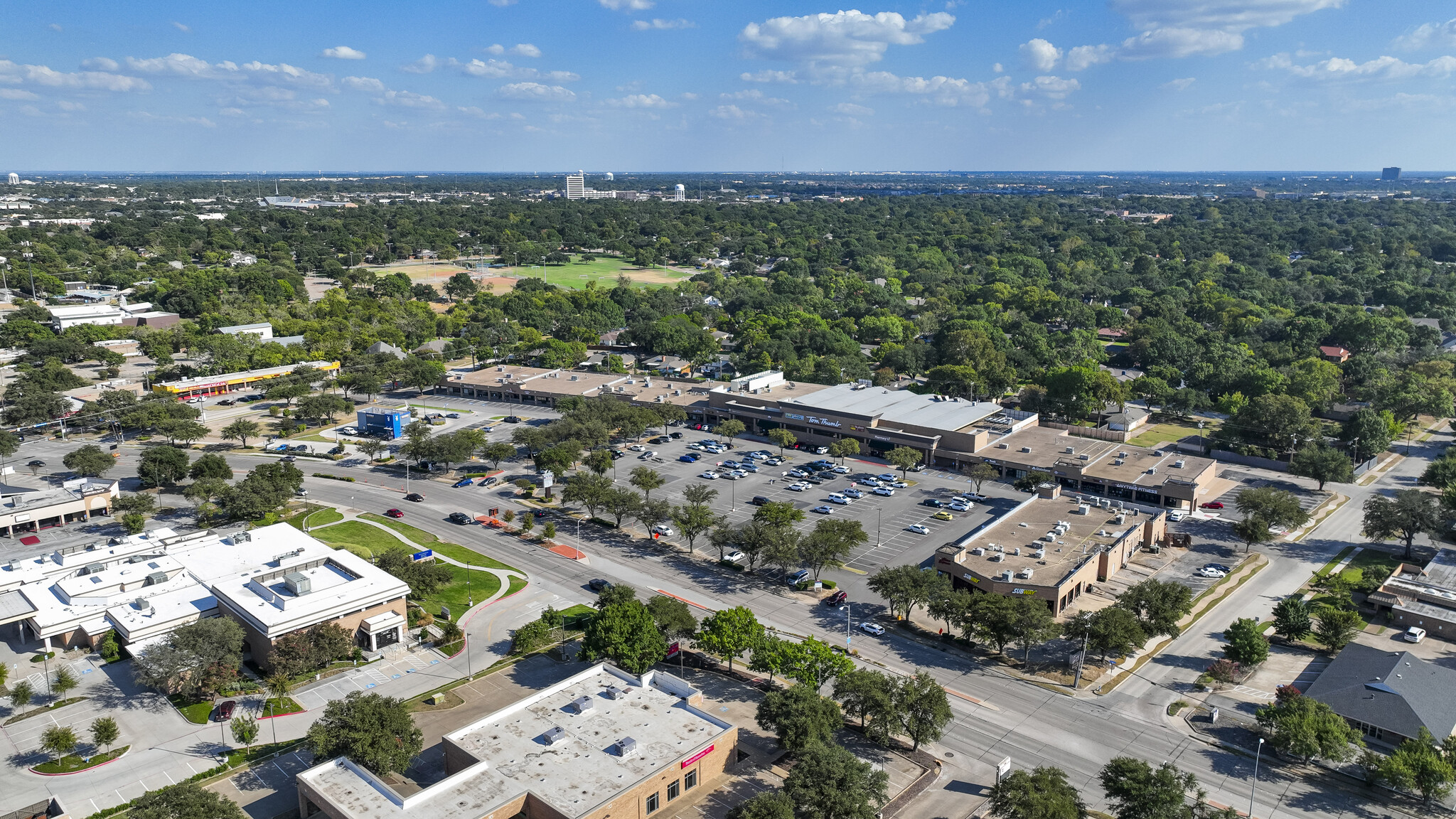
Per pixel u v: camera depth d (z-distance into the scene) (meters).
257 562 141.12
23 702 107.38
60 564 139.88
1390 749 101.38
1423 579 141.12
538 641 126.62
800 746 95.31
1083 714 109.81
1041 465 197.50
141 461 193.12
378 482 198.50
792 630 130.88
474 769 88.50
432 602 139.38
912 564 153.12
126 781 96.31
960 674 119.31
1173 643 127.88
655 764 90.81
